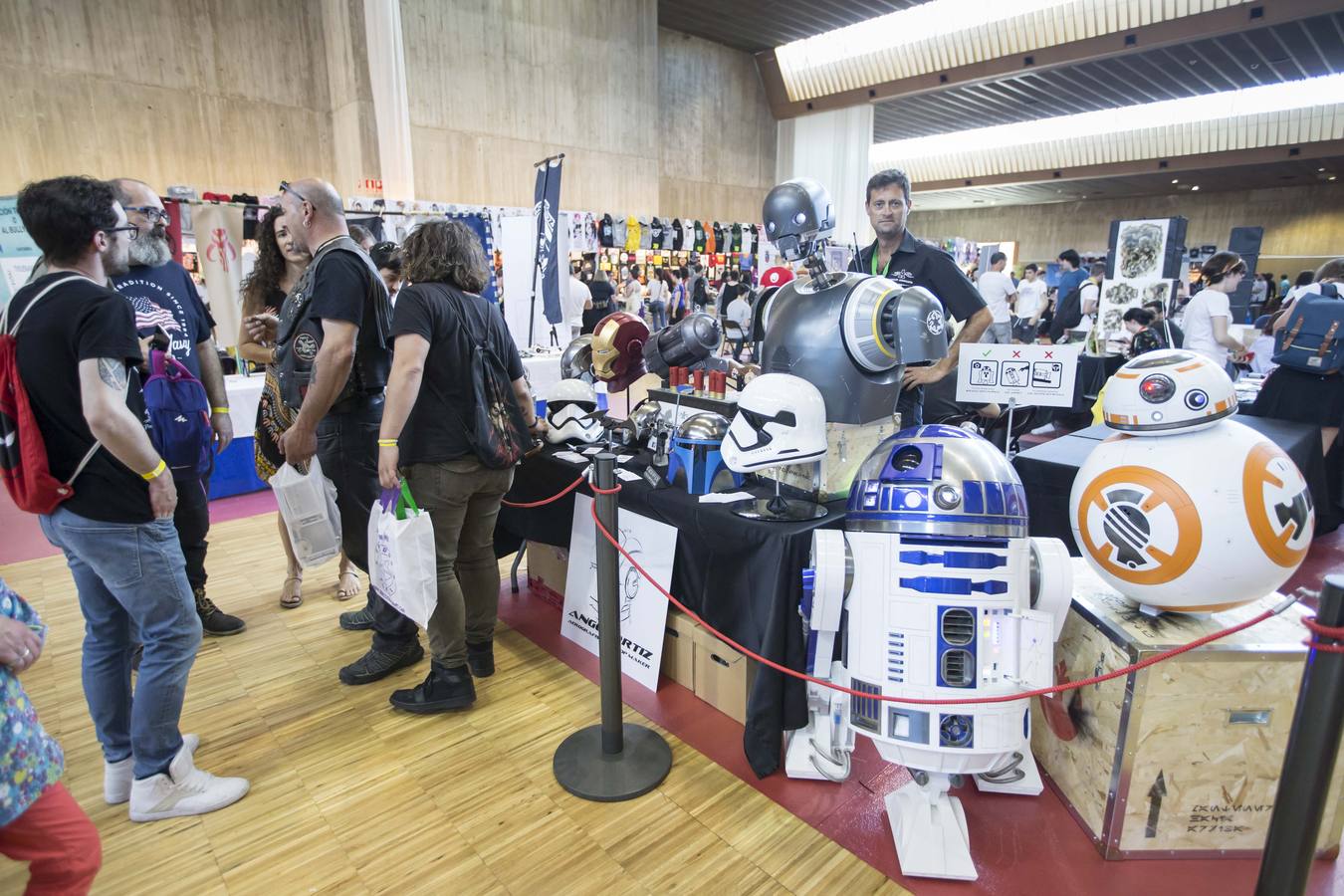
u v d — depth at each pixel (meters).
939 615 1.55
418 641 2.71
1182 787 1.65
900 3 8.88
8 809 1.02
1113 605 1.79
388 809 1.90
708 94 11.26
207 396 2.83
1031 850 1.74
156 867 1.71
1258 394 4.10
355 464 2.36
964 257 13.80
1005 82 10.25
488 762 2.10
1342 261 4.11
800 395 1.81
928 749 1.57
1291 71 9.65
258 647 2.78
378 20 6.93
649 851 1.75
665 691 2.44
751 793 1.95
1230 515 1.50
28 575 3.50
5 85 6.08
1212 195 17.95
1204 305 4.81
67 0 6.25
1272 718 1.61
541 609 3.09
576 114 8.91
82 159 6.47
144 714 1.80
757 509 2.02
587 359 3.13
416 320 1.95
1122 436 1.71
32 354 1.49
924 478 1.58
